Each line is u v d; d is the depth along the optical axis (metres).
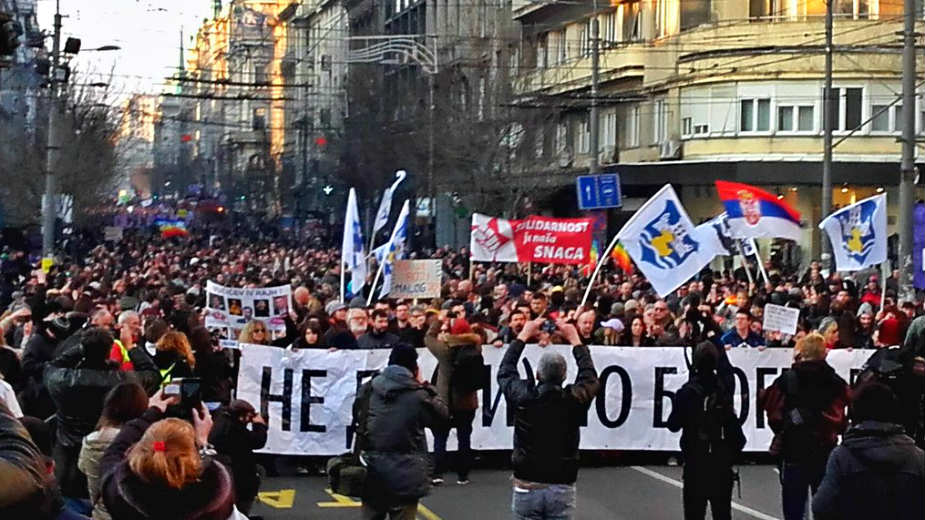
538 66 59.50
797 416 10.55
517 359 9.68
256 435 10.03
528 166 49.47
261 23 145.12
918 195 42.91
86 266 38.03
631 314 18.22
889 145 44.03
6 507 4.36
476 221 24.84
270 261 45.84
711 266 42.38
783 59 44.97
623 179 50.12
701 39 47.91
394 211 61.38
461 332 14.95
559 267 34.97
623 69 52.06
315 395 15.37
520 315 15.89
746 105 46.09
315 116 103.81
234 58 141.00
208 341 11.95
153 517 6.04
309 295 21.27
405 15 84.56
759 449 16.11
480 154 49.66
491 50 58.75
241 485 9.95
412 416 10.08
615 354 16.08
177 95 64.06
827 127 32.44
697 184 47.31
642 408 16.14
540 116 50.50
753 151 45.72
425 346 15.64
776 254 38.38
